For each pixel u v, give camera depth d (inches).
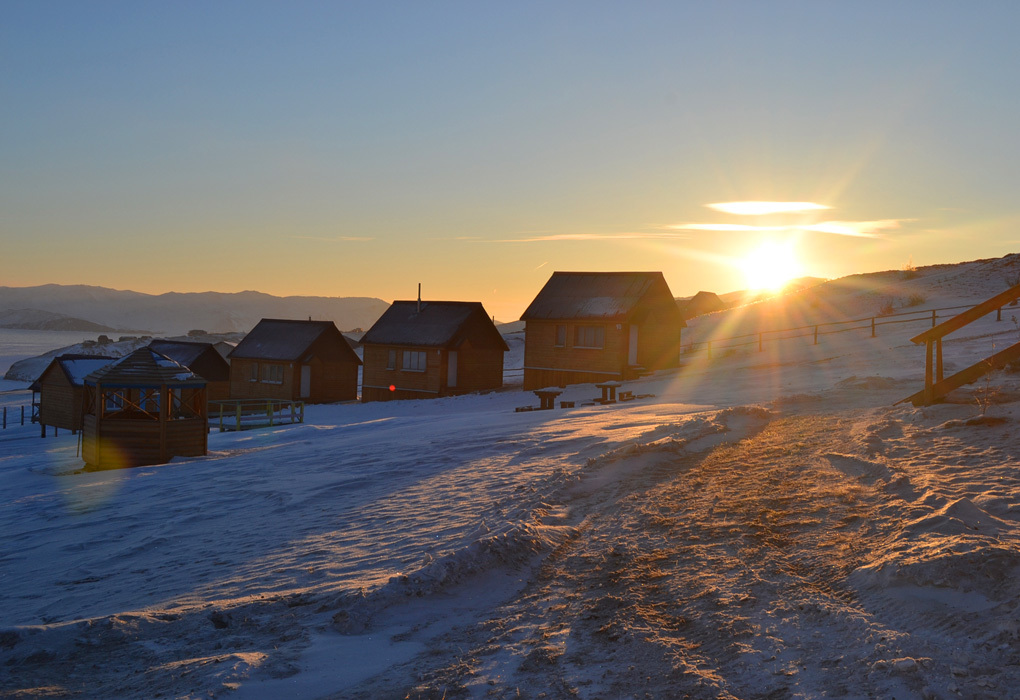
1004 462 325.7
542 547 289.3
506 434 667.4
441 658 199.6
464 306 1784.0
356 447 720.3
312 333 1941.4
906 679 156.7
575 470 428.1
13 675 213.8
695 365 1535.4
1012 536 226.7
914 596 195.3
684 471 401.4
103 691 197.3
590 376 1530.5
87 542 443.5
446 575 258.1
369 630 224.8
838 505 300.0
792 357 1384.1
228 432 1253.1
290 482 552.4
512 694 173.8
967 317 489.1
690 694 164.2
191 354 2011.6
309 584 284.7
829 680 162.4
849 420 508.7
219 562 348.8
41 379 1723.7
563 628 211.6
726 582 231.9
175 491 596.1
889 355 1149.1
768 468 387.2
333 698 179.2
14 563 412.8
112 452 897.5
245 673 193.5
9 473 943.7
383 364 1828.2
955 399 496.1
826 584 220.8
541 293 1670.8
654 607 219.6
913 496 289.9
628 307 1491.1
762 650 181.6
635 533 297.4
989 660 159.9
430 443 668.7
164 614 261.6
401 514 392.8
